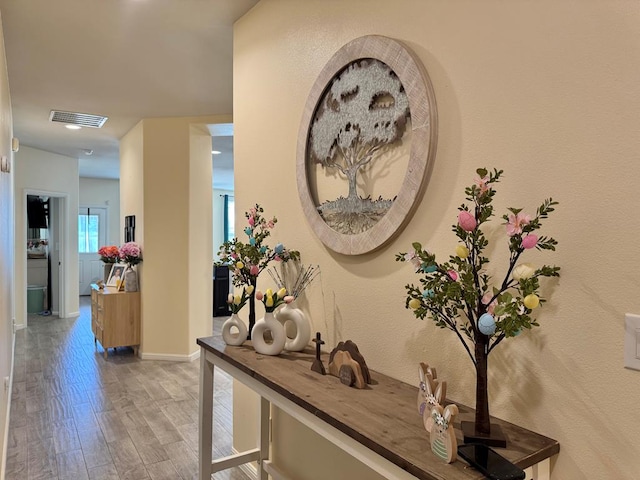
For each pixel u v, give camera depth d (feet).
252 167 7.75
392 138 4.83
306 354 5.85
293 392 4.45
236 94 8.28
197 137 15.56
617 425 3.12
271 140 7.21
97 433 9.57
